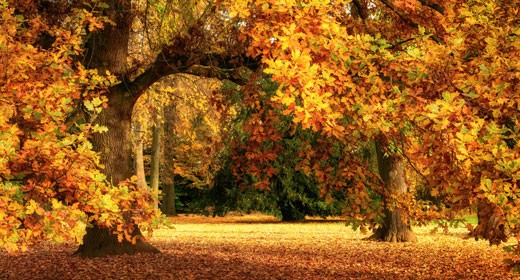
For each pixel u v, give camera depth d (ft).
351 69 15.93
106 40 36.58
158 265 34.06
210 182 93.50
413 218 23.58
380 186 24.04
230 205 91.81
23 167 13.29
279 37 14.06
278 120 20.63
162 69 36.14
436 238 57.72
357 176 23.12
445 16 17.51
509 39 13.92
